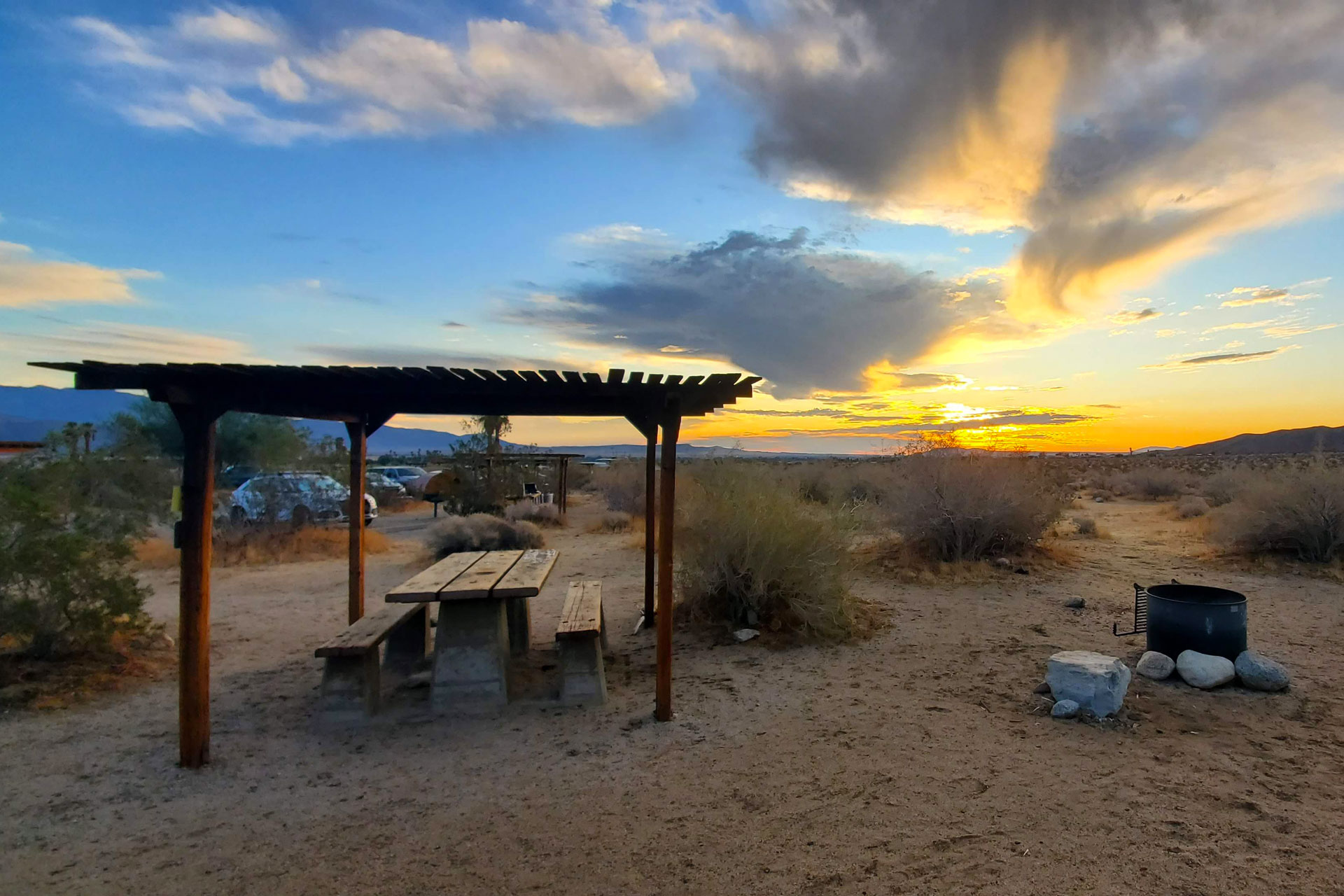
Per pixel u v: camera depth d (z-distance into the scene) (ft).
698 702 17.40
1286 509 34.01
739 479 27.84
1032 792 12.35
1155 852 10.42
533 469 69.36
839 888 9.80
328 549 42.32
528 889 9.98
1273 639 21.67
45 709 17.01
